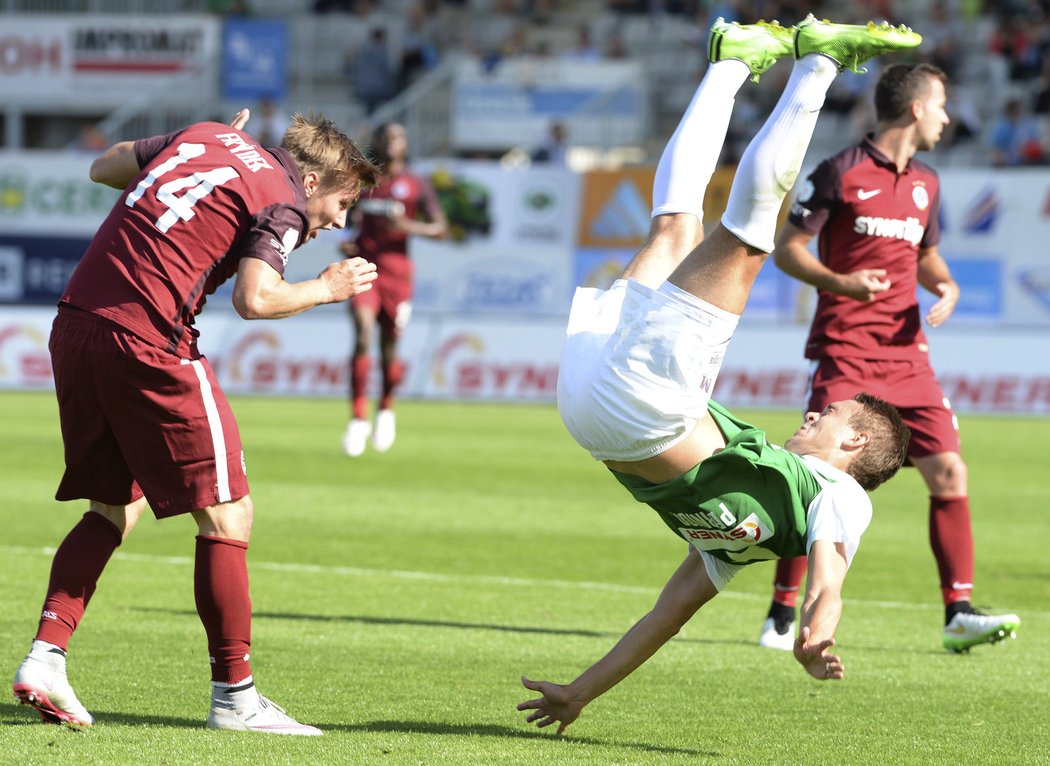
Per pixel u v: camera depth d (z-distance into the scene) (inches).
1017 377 1969.7
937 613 723.4
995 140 2527.1
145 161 451.5
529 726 458.6
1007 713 499.8
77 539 451.2
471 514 1032.8
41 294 2367.1
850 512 411.8
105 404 426.0
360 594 722.2
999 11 2810.0
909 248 668.1
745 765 413.1
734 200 404.8
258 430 1594.5
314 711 470.3
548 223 2241.6
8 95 2829.7
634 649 437.4
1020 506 1138.0
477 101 2623.0
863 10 2812.5
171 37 2763.3
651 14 2915.8
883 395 657.0
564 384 426.9
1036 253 2116.1
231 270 438.0
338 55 2955.2
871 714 491.8
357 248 1362.0
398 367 1387.8
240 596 432.8
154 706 467.8
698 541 431.8
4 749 400.5
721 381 2018.9
